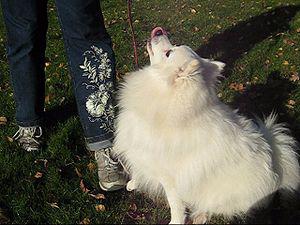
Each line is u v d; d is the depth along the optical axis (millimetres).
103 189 1322
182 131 1049
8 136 1523
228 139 1095
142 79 1078
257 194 1176
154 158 1109
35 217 1212
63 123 1606
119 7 3516
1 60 2314
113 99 1299
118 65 2123
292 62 2098
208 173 1108
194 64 974
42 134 1494
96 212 1234
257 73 1991
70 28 1196
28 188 1300
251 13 2936
